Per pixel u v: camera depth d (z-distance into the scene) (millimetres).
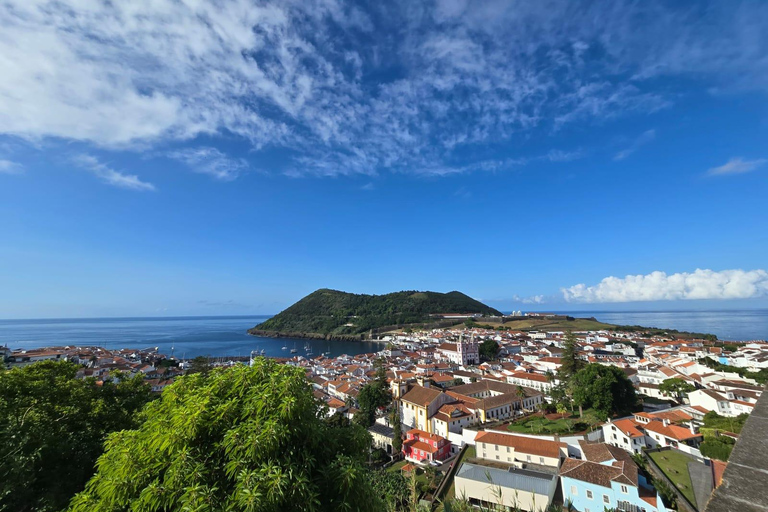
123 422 24938
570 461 39031
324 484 9492
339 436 11148
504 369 104312
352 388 88438
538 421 60250
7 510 13570
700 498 30984
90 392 25109
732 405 55375
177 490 8414
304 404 9734
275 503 8117
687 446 43000
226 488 8797
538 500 33750
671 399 69500
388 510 11102
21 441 14969
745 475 3232
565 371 78250
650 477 36344
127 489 8930
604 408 56188
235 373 10922
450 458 53406
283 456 9188
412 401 69438
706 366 82688
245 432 8992
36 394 21266
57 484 17391
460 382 95562
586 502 34344
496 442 46312
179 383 11547
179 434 9047
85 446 20875
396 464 53812
